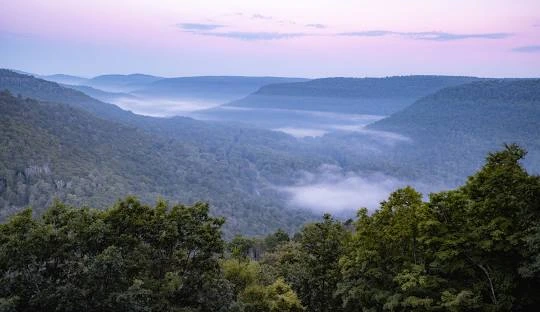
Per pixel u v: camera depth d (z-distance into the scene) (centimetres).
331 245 2567
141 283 1548
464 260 1823
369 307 2066
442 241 1789
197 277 1838
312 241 2645
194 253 1948
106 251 1541
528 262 1623
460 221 1830
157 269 1895
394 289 1952
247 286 2417
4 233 1647
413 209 1916
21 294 1562
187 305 1842
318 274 2538
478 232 1745
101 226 1684
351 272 2078
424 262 1898
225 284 1891
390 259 2002
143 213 1886
